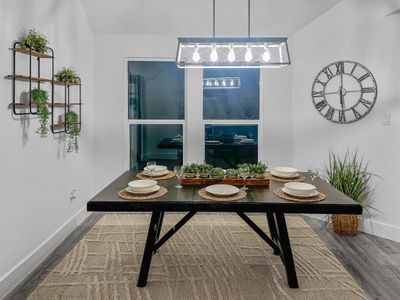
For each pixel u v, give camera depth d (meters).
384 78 3.19
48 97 2.91
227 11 3.74
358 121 3.44
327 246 3.04
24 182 2.51
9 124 2.30
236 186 2.54
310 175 2.92
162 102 4.36
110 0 3.59
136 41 4.15
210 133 4.41
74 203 3.56
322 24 3.68
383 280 2.43
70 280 2.42
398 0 2.98
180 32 4.09
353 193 3.20
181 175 2.58
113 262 2.70
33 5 2.62
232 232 3.36
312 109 3.88
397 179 3.14
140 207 2.13
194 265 2.65
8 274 2.29
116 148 4.25
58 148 3.13
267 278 2.45
